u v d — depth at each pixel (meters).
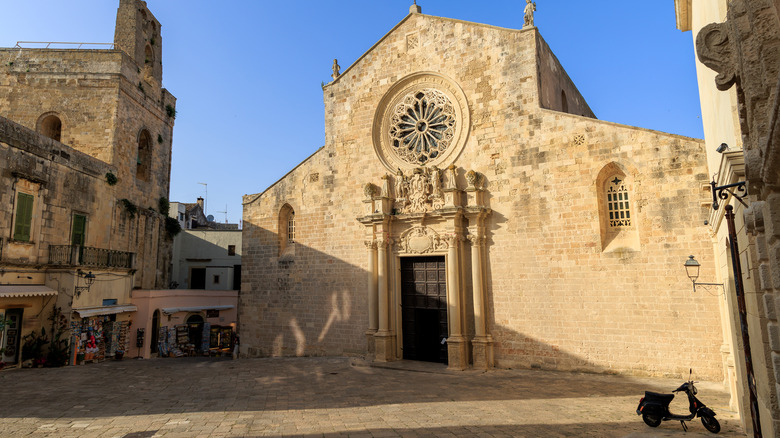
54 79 34.25
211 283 49.16
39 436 12.43
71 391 18.73
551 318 23.16
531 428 13.05
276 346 30.84
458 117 27.08
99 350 29.72
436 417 14.44
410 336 27.12
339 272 29.47
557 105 28.75
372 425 13.45
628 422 13.71
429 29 28.66
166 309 36.44
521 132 25.02
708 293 19.97
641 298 21.27
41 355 25.97
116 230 33.28
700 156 20.67
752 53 5.08
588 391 18.52
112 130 33.50
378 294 27.28
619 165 22.38
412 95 29.05
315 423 13.72
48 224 26.73
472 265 25.03
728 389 18.09
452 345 24.42
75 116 33.84
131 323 33.66
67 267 27.09
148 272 37.25
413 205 27.30
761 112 5.06
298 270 30.92
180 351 37.19
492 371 23.45
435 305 26.47
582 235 22.83
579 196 23.11
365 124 30.00
